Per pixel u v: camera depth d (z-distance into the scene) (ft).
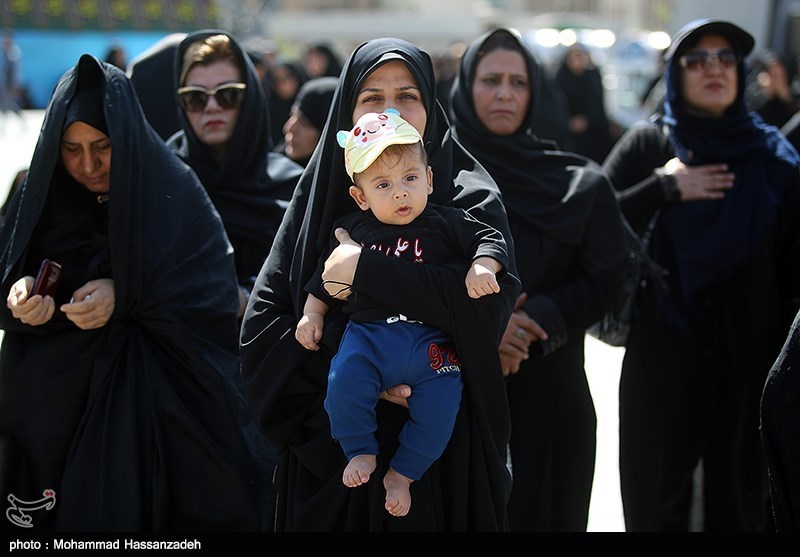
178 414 19.57
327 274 16.20
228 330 20.79
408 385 16.14
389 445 16.53
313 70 74.28
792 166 25.64
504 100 23.71
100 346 19.57
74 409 19.38
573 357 23.17
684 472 24.72
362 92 17.24
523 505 22.11
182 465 19.65
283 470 17.70
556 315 21.85
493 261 16.01
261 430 17.44
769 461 17.57
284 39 267.18
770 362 24.61
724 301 24.76
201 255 20.57
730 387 24.49
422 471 15.99
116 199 19.02
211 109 24.76
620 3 240.53
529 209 22.68
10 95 126.41
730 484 24.77
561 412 22.63
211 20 184.65
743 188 25.35
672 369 24.64
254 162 25.55
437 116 18.38
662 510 24.99
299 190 18.02
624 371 25.48
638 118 94.27
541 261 22.31
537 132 62.95
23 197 19.49
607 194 23.21
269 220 24.95
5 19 158.81
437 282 16.01
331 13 301.43
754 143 25.85
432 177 17.29
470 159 18.44
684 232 25.27
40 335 19.69
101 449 19.06
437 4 324.60
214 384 20.04
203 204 21.18
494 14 270.67
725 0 85.30
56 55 159.63
